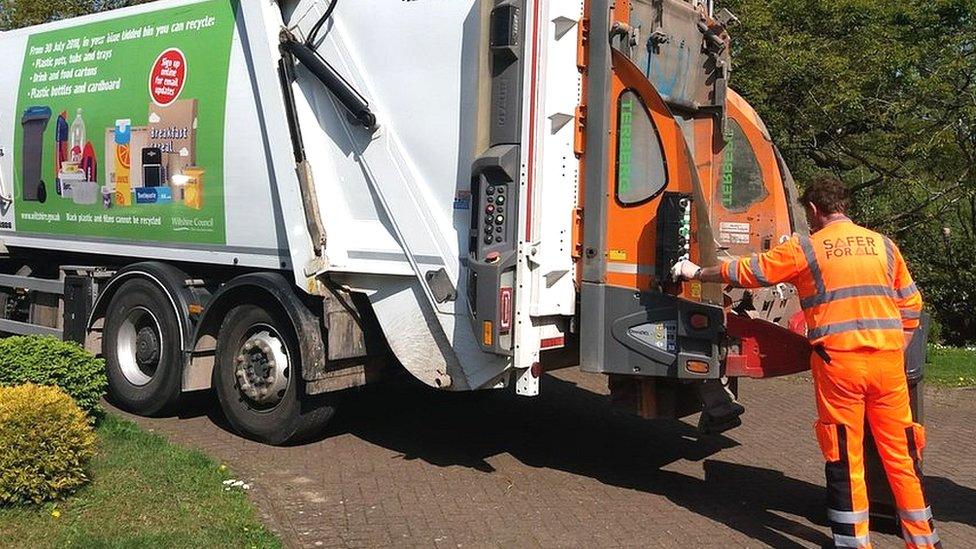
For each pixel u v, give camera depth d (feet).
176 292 22.67
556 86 17.03
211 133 22.00
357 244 19.58
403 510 16.84
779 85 43.29
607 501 17.87
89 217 25.54
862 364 14.20
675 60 19.40
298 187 19.95
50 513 15.06
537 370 17.56
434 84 18.29
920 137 44.34
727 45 21.21
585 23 17.34
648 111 16.90
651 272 16.97
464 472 19.45
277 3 20.56
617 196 17.25
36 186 27.20
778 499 18.29
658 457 21.22
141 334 24.02
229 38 21.68
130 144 24.12
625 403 18.63
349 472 19.13
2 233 28.66
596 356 17.44
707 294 16.56
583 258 17.53
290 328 20.45
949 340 48.39
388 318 19.38
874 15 45.14
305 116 20.18
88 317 25.30
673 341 16.88
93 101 25.13
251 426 21.17
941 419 26.66
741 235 22.82
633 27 17.81
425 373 18.89
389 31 18.88
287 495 17.44
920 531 14.49
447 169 18.19
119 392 24.12
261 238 21.24
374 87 19.11
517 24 16.87
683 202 16.56
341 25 19.53
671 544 15.64
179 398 23.17
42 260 29.30
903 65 44.27
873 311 14.33
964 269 48.47
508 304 17.19
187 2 22.84
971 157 44.83
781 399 28.50
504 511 17.03
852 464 14.35
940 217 48.98
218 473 17.80
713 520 16.93
